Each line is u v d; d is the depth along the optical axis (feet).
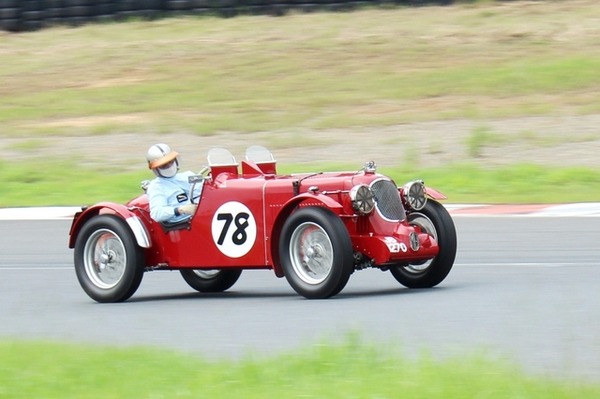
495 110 241.14
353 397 57.26
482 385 58.39
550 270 115.85
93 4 328.49
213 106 257.75
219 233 104.32
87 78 287.28
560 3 313.53
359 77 271.69
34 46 314.55
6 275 128.16
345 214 99.45
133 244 104.99
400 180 190.60
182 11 327.88
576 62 268.62
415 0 318.24
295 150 219.20
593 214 161.17
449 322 86.33
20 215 180.86
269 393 58.90
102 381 62.69
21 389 61.77
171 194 107.45
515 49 282.56
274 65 284.20
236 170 108.17
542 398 55.93
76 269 108.27
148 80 281.74
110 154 225.35
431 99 252.83
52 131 245.04
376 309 93.56
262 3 323.98
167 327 90.07
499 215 164.35
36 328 91.86
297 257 100.27
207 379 62.18
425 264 106.32
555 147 212.64
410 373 61.26
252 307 98.68
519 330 82.17
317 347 69.46
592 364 70.03
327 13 320.91
